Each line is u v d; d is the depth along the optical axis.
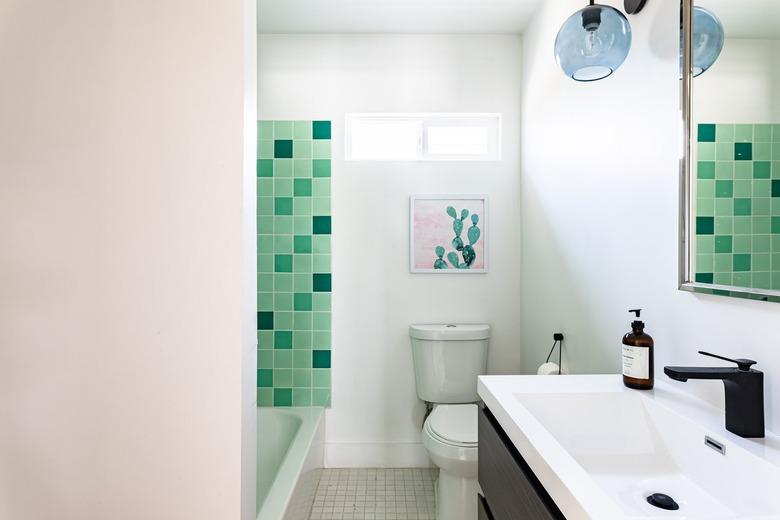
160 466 1.06
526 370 2.50
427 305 2.64
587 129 1.70
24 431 1.07
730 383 0.89
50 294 1.07
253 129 1.13
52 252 1.06
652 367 1.18
